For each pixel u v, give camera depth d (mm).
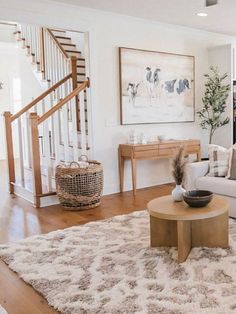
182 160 2924
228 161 3883
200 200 2689
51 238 3295
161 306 2064
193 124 6293
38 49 6539
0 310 2105
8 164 5316
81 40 6840
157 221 2924
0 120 9422
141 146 4996
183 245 2635
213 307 2033
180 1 4453
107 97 5090
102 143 5098
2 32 8211
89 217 4016
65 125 4812
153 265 2615
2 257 2900
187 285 2299
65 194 4281
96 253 2895
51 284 2398
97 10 4809
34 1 4289
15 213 4266
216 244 2881
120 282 2379
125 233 3359
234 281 2330
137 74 5340
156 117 5656
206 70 6387
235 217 3607
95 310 2061
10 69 9547
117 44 5121
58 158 4805
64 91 5555
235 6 4680
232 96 6113
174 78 5832
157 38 5574
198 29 6016
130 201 4727
